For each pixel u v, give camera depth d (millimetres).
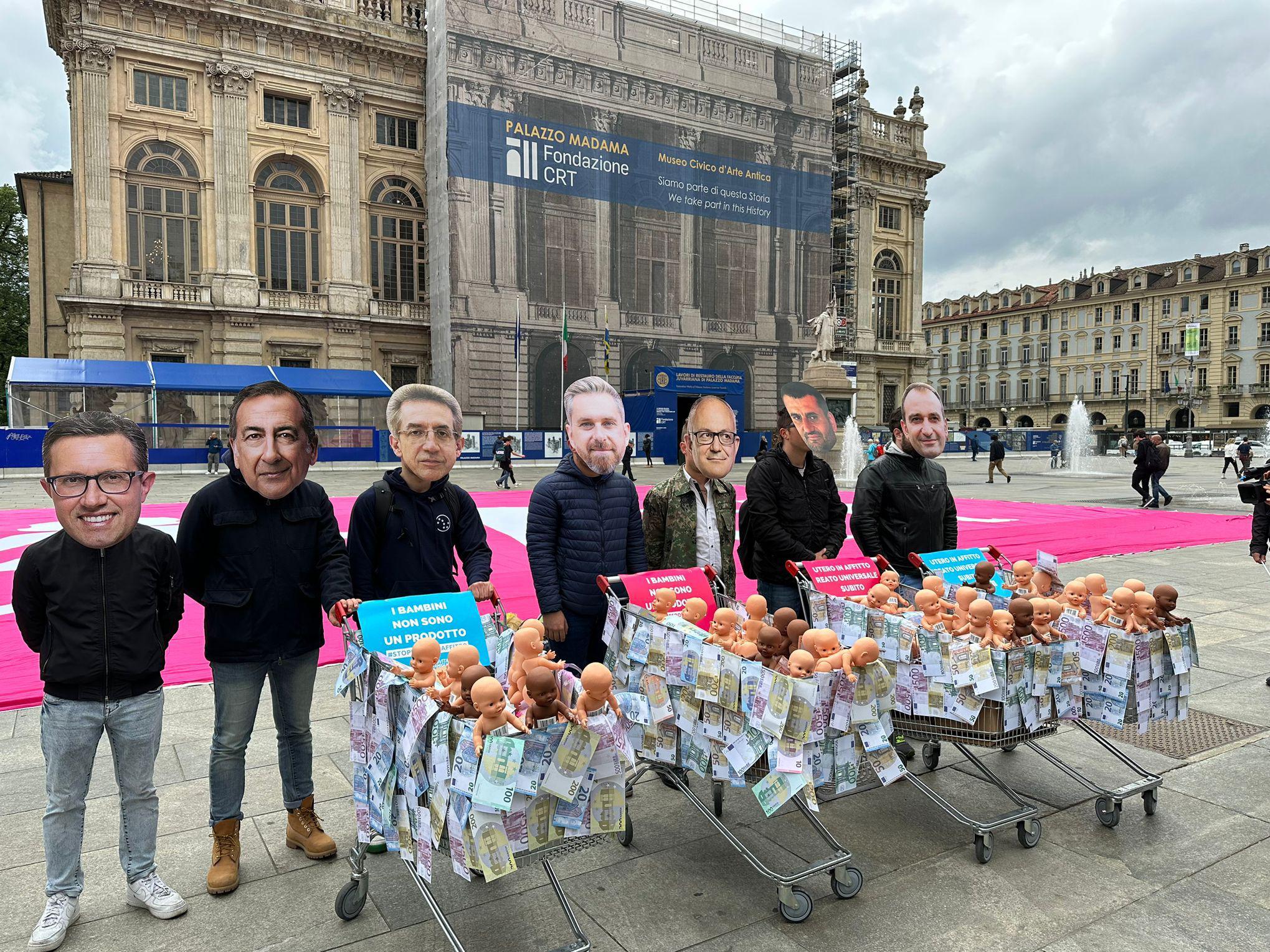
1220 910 2721
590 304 33438
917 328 49406
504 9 30984
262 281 31625
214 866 2926
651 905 2811
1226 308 74000
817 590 3535
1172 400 77438
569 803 2373
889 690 2916
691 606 3125
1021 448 58469
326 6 31641
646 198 34625
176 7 28984
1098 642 3283
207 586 2963
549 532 3703
